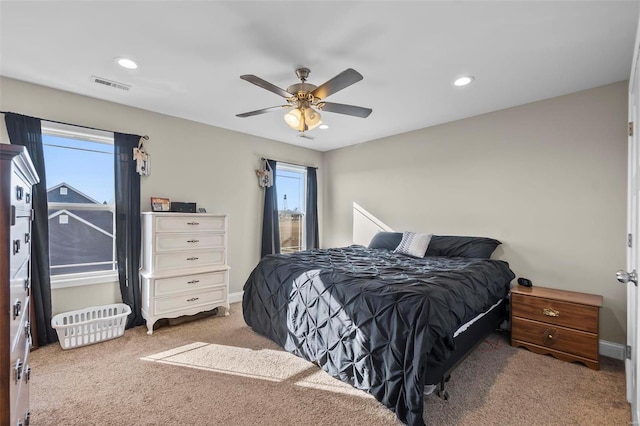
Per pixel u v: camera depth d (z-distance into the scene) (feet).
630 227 6.33
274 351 8.52
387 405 5.81
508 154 10.52
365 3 5.41
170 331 9.96
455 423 5.58
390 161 14.20
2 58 7.38
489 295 7.97
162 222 10.12
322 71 7.96
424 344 5.41
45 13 5.68
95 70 8.00
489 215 10.96
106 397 6.29
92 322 8.82
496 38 6.47
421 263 9.38
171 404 6.09
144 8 5.57
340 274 7.66
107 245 10.39
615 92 8.52
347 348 6.68
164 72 8.10
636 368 4.92
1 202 3.26
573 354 7.90
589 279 8.91
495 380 7.06
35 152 8.63
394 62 7.48
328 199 17.24
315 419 5.68
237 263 13.69
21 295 4.12
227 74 8.20
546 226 9.70
